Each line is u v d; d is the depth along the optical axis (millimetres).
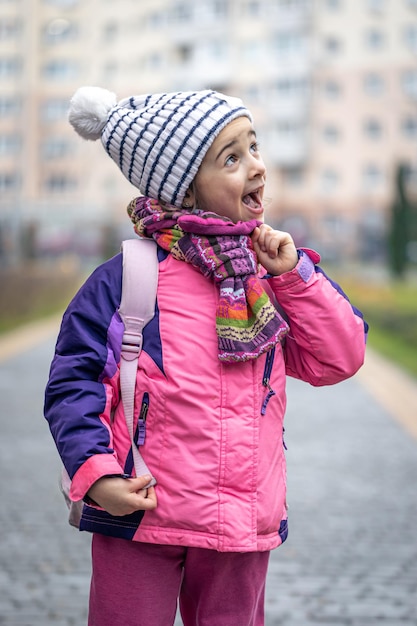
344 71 57438
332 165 57844
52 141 58969
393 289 33031
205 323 2252
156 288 2277
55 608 3916
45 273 28109
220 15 58938
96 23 59750
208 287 2283
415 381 12898
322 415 9711
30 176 58562
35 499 5945
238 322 2201
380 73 57031
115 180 58031
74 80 59281
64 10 59344
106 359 2234
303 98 57406
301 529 5254
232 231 2262
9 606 3930
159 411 2217
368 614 3896
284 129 58000
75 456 2133
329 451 7645
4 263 36375
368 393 11641
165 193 2348
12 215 57000
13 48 59031
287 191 58500
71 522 2387
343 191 57594
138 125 2338
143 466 2215
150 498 2188
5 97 59031
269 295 2420
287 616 3857
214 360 2232
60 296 31031
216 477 2197
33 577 4352
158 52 60156
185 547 2287
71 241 57125
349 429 8781
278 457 2316
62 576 4375
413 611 3936
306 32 57281
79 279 37406
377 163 57250
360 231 57062
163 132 2305
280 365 2344
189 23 59406
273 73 58125
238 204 2344
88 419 2164
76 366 2223
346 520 5457
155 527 2207
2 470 6828
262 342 2211
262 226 2336
